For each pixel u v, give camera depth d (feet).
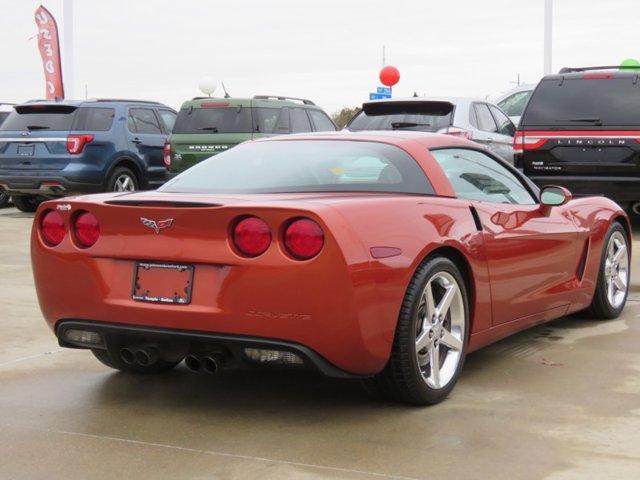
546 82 34.60
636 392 14.79
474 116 41.16
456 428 13.00
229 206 12.57
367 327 12.60
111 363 15.92
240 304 12.59
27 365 16.84
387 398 14.10
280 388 15.12
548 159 34.35
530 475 11.19
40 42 70.64
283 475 11.28
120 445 12.46
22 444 12.53
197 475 11.34
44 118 44.04
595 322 20.34
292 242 12.40
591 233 19.08
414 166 14.93
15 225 41.81
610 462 11.61
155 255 13.08
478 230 15.01
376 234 12.87
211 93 63.82
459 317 14.66
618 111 33.35
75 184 43.45
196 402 14.43
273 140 16.29
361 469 11.44
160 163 48.08
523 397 14.51
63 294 13.97
